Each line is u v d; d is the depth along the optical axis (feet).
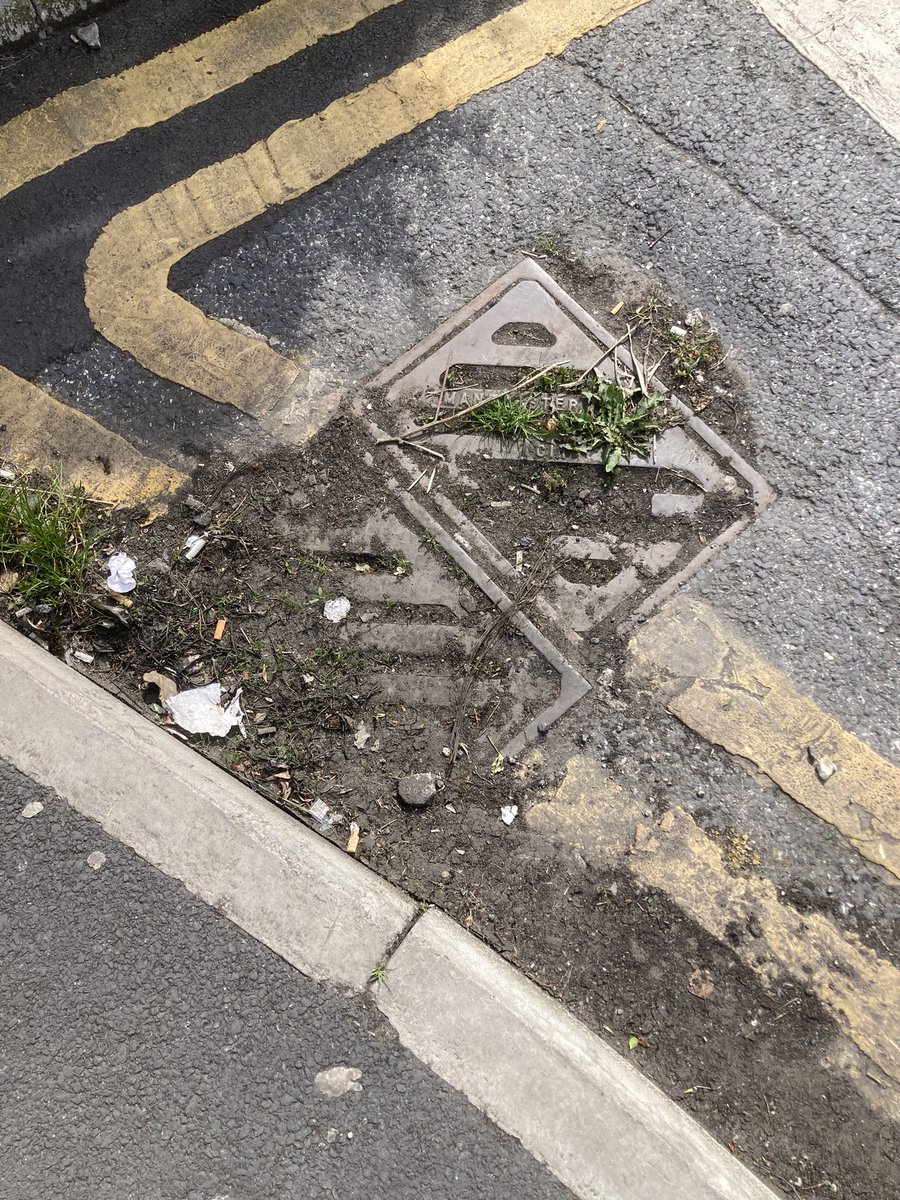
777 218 8.79
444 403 8.41
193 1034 6.32
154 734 7.30
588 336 8.56
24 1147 6.08
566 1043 6.24
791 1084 6.52
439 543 8.00
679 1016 6.71
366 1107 6.10
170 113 9.52
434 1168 5.94
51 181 9.36
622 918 6.97
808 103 9.14
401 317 8.73
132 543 8.16
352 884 6.72
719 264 8.69
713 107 9.20
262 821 6.88
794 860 7.03
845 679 7.45
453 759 7.41
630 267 8.77
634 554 7.89
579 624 7.73
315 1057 6.23
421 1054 6.20
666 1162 5.86
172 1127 6.10
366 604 7.88
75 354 8.80
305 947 6.49
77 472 8.44
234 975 6.46
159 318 8.85
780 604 7.67
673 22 9.54
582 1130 5.94
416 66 9.57
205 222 9.12
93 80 9.68
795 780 7.21
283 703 7.63
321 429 8.41
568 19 9.64
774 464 8.05
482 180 9.11
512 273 8.80
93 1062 6.28
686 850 7.09
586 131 9.23
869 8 9.37
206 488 8.29
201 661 7.79
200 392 8.61
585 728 7.46
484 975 6.44
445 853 7.19
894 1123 6.40
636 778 7.30
